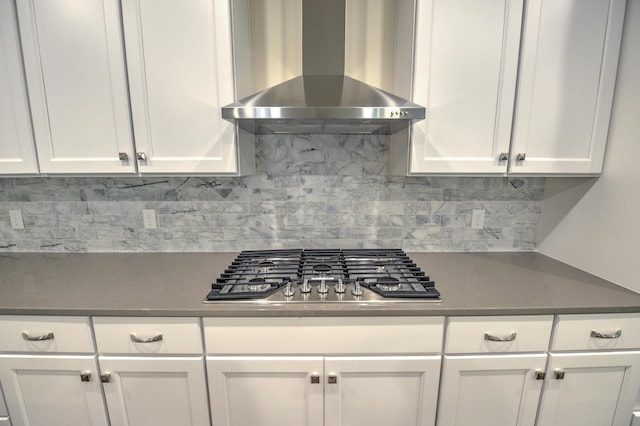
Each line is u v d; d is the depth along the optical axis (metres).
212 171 1.32
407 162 1.32
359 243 1.70
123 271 1.42
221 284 1.20
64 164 1.31
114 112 1.27
